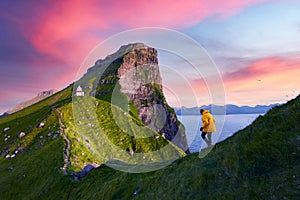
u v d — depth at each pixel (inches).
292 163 457.7
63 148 3786.9
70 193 2413.9
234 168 542.9
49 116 5703.7
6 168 4266.7
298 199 394.6
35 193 2962.6
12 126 6830.7
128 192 1167.6
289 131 512.1
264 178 468.8
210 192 559.2
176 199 645.3
